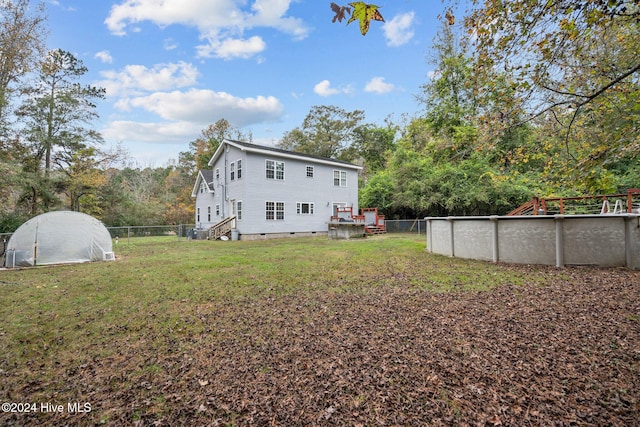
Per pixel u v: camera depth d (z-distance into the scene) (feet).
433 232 33.19
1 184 48.08
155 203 101.81
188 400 8.16
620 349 9.82
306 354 10.51
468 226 27.99
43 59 54.24
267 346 11.29
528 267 22.70
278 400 7.98
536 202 33.78
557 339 10.78
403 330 12.27
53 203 63.93
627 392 7.61
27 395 8.64
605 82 12.18
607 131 11.87
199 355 10.80
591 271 20.38
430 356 9.96
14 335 12.93
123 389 8.82
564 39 10.25
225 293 18.84
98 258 33.83
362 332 12.23
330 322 13.50
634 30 12.55
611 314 12.80
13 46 47.80
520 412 7.07
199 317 14.74
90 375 9.66
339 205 72.84
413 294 17.38
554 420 6.75
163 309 16.07
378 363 9.65
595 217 21.52
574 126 14.14
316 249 38.73
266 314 14.89
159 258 33.99
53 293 19.53
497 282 19.11
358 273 23.38
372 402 7.71
